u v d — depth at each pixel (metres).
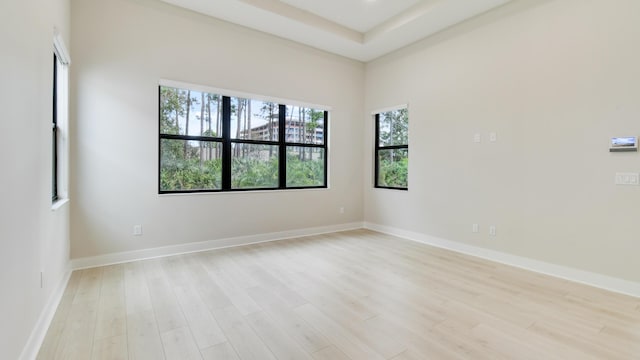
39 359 1.84
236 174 4.61
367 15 4.44
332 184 5.56
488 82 3.94
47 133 2.31
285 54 4.87
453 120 4.36
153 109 3.82
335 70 5.49
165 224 3.95
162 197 3.92
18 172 1.68
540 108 3.45
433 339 2.08
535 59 3.48
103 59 3.51
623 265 2.91
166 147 4.03
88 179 3.46
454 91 4.34
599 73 3.03
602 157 3.03
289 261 3.79
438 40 4.54
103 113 3.52
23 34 1.77
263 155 4.88
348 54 5.47
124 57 3.63
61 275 2.86
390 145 5.53
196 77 4.09
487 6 3.81
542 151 3.45
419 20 4.18
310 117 5.38
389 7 4.21
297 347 1.98
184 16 3.98
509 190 3.75
